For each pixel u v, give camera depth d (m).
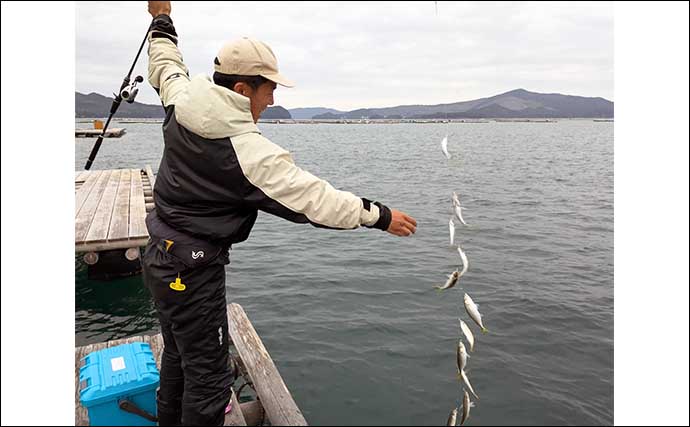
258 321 4.48
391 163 18.05
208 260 2.24
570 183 13.26
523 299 4.91
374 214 2.23
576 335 4.16
